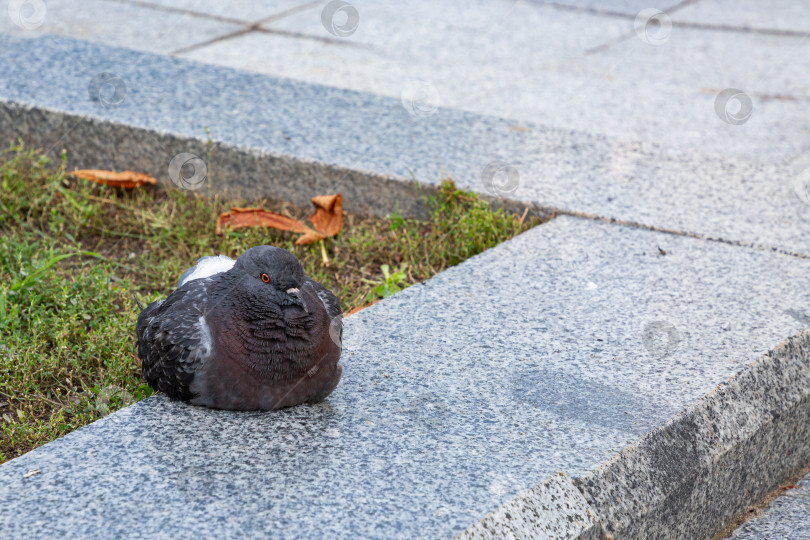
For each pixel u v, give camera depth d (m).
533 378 3.92
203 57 9.78
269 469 3.24
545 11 12.38
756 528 3.93
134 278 5.62
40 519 2.95
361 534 2.91
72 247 5.70
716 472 3.74
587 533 3.17
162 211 6.24
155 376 3.65
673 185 6.25
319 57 10.05
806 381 4.24
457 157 6.61
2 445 3.91
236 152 6.52
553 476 3.24
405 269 5.69
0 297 4.77
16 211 6.25
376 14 11.97
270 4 12.23
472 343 4.23
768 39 11.23
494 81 9.46
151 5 11.76
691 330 4.38
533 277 4.96
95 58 8.26
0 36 8.76
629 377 3.95
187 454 3.32
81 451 3.32
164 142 6.64
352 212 6.41
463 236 5.82
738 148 7.55
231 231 5.96
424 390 3.81
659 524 3.50
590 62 10.23
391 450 3.38
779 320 4.49
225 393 3.50
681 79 9.67
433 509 3.04
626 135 7.87
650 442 3.52
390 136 6.93
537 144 6.95
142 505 3.03
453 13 12.19
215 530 2.92
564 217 5.79
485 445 3.43
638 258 5.20
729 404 3.87
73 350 4.63
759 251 5.30
